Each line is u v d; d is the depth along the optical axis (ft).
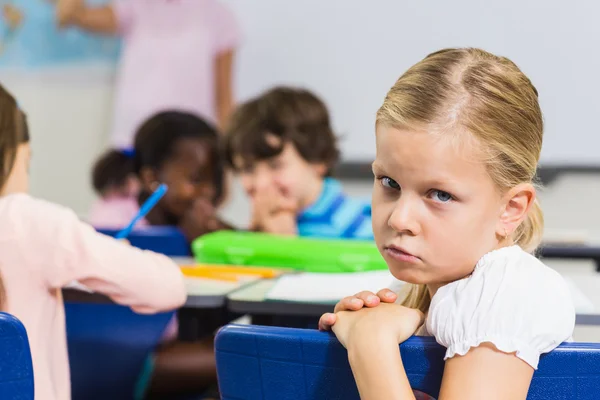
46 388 3.57
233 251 5.12
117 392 5.49
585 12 11.44
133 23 12.46
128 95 12.37
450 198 2.29
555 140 11.68
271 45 12.39
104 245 3.72
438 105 2.26
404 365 2.15
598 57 11.46
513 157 2.32
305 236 6.74
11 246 3.57
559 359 2.08
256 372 2.27
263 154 6.68
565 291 2.26
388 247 2.39
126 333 5.56
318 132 6.76
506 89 2.35
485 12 11.73
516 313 2.11
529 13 11.60
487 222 2.35
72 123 13.24
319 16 12.23
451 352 2.10
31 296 3.60
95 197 13.24
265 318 3.91
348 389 2.18
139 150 7.03
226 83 12.41
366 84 12.19
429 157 2.25
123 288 3.71
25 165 3.95
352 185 12.28
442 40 11.91
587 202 11.67
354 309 2.35
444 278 2.39
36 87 13.32
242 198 12.36
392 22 12.03
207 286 4.19
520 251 2.40
